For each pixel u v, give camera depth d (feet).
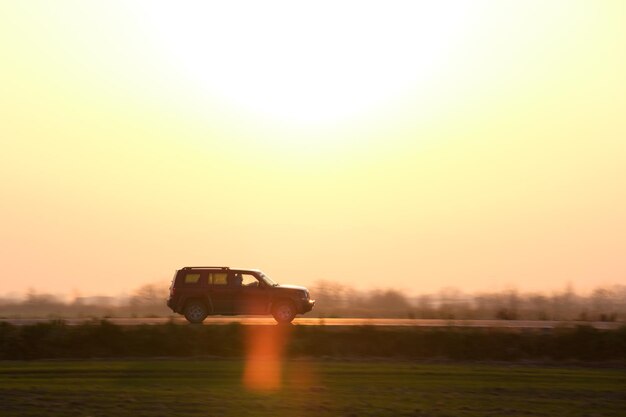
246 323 501.56
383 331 461.78
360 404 314.55
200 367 401.49
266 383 358.84
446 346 453.99
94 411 298.56
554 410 311.47
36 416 290.97
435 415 299.38
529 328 487.20
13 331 449.48
